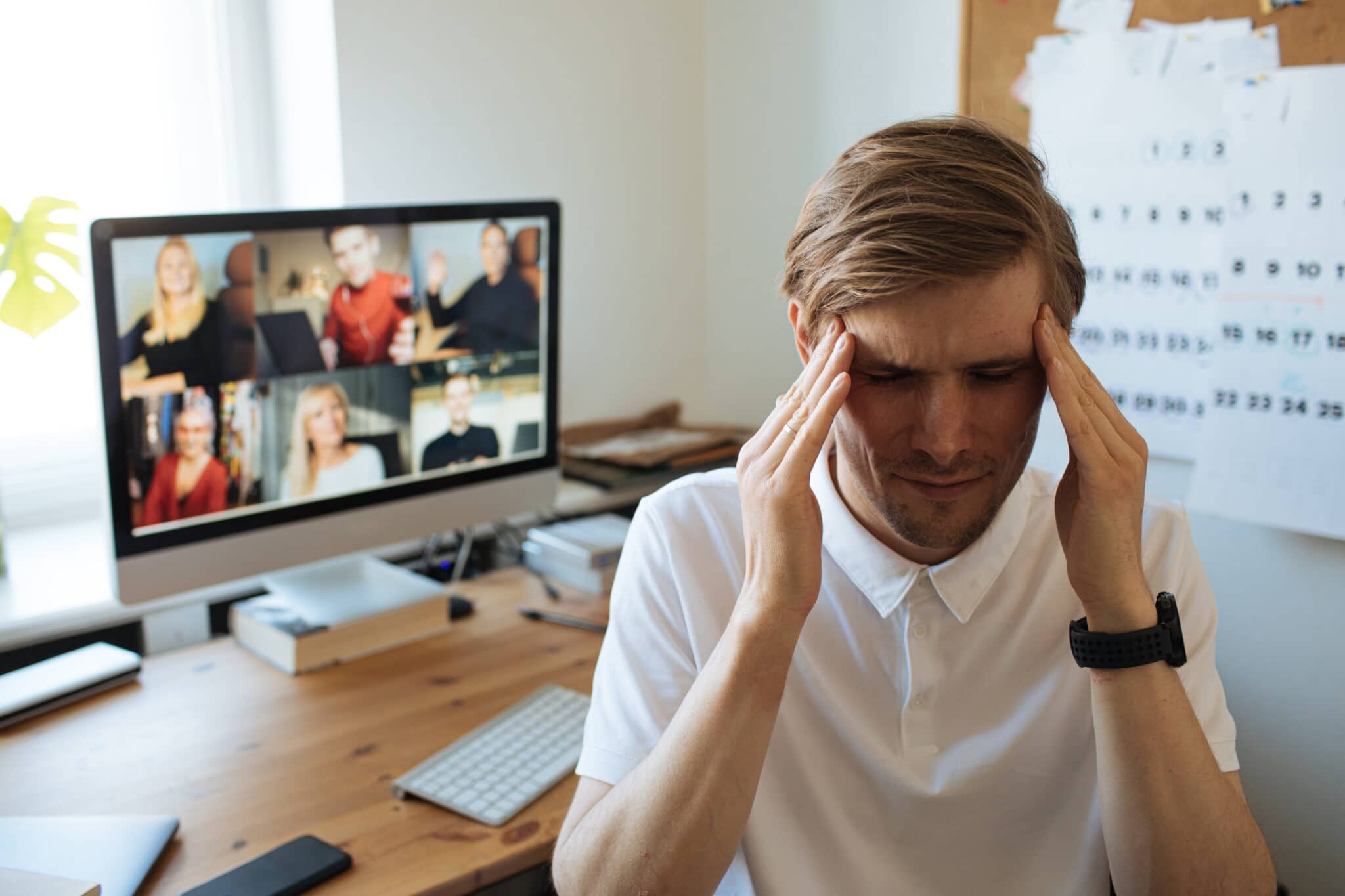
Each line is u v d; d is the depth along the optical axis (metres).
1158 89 1.58
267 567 1.52
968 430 0.79
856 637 0.96
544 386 1.80
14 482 1.86
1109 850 0.87
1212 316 1.58
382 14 1.85
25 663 1.57
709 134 2.31
